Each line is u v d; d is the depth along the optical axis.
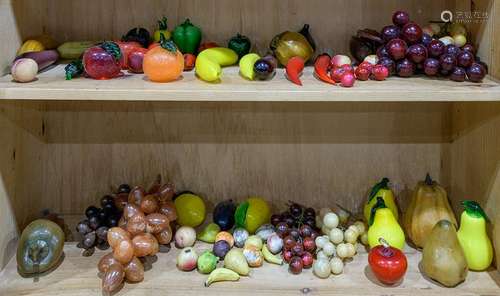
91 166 1.42
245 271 1.16
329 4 1.34
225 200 1.42
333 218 1.25
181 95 1.07
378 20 1.35
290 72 1.16
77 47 1.29
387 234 1.22
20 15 1.26
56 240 1.19
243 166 1.41
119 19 1.35
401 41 1.17
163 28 1.30
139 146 1.41
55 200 1.43
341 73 1.13
